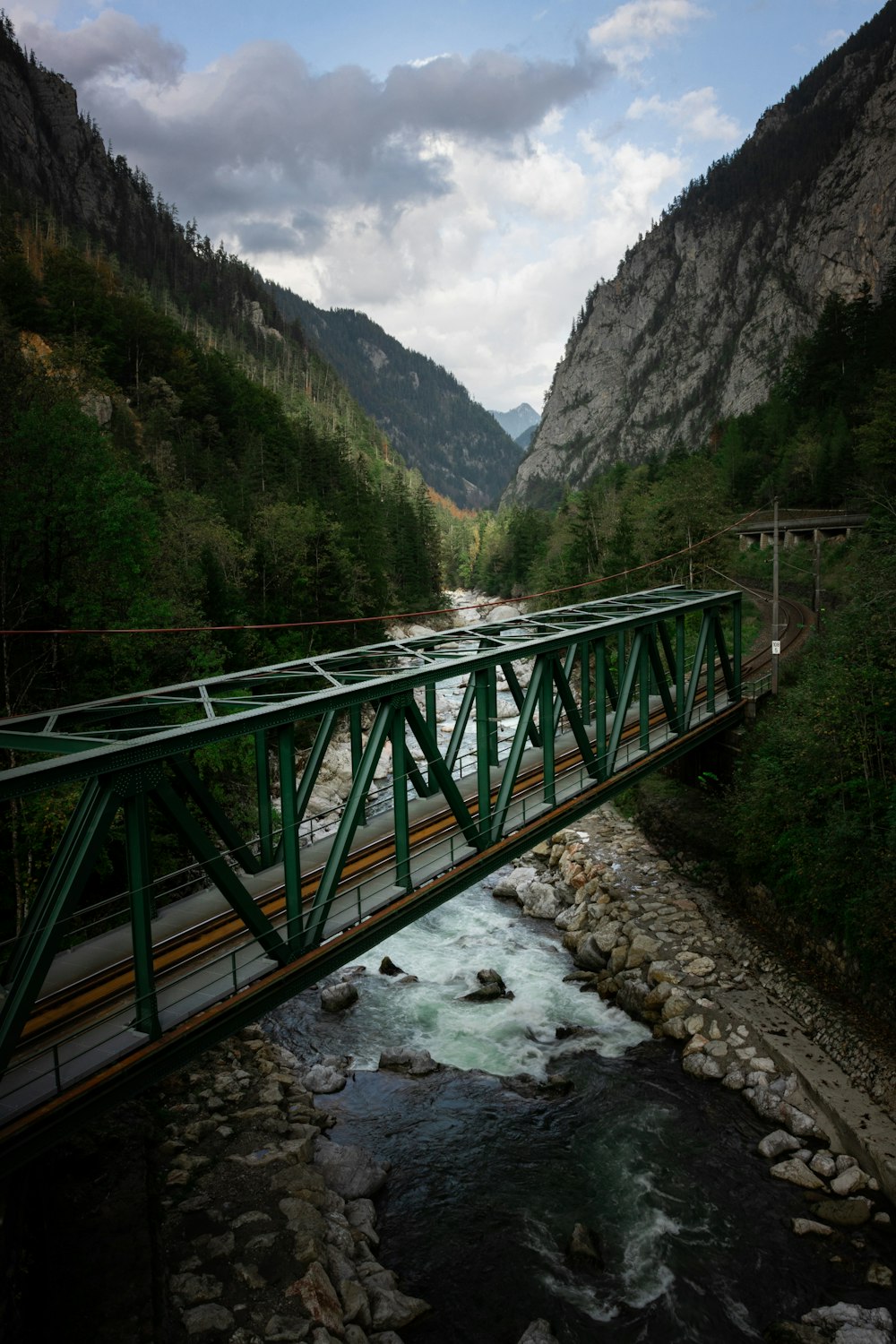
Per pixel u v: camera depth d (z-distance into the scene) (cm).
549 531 13688
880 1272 1664
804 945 2802
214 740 1501
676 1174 1981
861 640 2934
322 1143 2042
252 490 10044
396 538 12875
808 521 8219
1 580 2888
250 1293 1536
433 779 2773
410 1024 2658
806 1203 1873
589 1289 1661
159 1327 1430
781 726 3184
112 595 3198
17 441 2959
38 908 1288
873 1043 2297
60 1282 1515
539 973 2997
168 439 10331
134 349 12338
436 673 2039
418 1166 2025
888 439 6906
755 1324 1576
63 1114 1284
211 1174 1878
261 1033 2556
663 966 2838
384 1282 1650
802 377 13112
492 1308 1617
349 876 2053
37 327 10531
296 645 6262
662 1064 2427
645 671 3081
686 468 9581
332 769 5028
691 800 4009
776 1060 2350
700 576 6788
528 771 2900
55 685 3120
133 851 1377
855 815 2547
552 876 3850
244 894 1564
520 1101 2258
